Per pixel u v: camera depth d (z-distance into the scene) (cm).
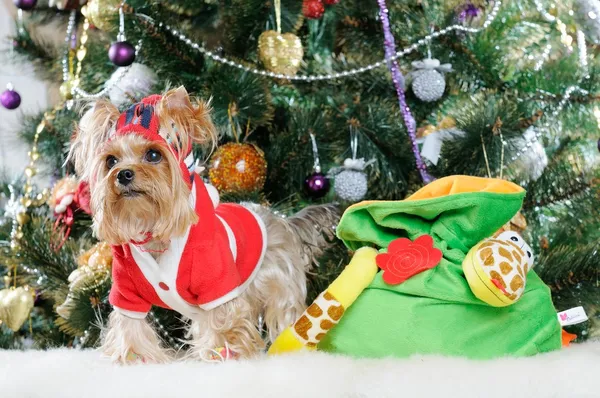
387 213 221
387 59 311
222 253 225
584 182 314
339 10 331
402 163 328
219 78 310
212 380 169
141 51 311
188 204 218
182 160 222
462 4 322
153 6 310
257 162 300
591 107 314
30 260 324
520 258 201
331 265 301
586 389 159
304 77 304
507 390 158
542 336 207
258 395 159
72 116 336
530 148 305
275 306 268
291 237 276
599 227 318
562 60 324
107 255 290
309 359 190
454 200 214
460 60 323
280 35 294
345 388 163
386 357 197
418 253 215
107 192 214
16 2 314
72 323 305
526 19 324
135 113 219
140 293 229
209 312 231
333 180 319
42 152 343
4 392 168
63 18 347
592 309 299
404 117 311
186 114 224
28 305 294
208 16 326
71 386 170
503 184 219
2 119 404
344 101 322
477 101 308
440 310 208
